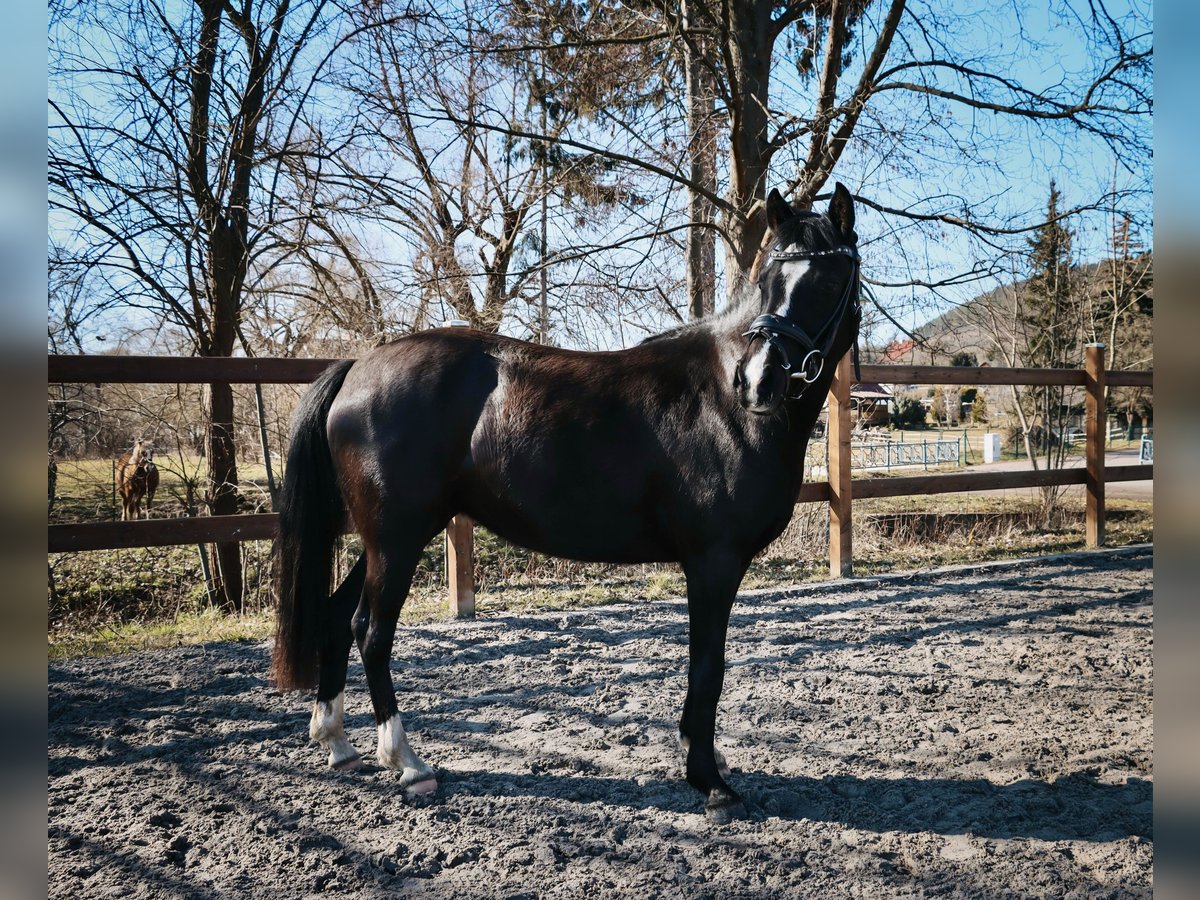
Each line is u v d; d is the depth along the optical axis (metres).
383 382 3.13
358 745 3.47
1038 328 12.91
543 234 11.61
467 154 11.27
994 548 8.81
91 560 9.23
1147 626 5.47
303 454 3.21
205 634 5.48
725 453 2.87
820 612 5.95
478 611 5.99
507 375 3.13
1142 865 2.49
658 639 5.18
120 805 2.88
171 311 8.65
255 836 2.66
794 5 9.07
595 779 3.13
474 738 3.54
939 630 5.40
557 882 2.39
